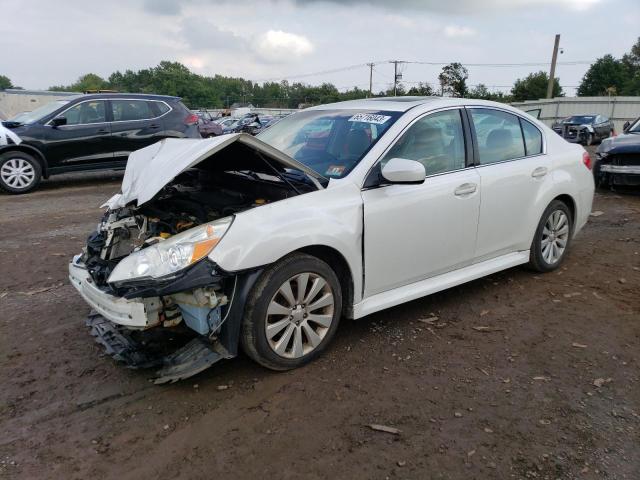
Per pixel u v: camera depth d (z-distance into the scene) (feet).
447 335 12.56
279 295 10.42
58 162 32.86
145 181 10.98
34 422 9.27
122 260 9.87
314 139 13.37
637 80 270.67
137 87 402.31
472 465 8.22
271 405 9.74
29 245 20.35
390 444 8.68
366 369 10.98
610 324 13.17
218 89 418.72
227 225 9.70
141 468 8.17
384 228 11.66
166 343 11.05
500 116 14.85
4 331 12.80
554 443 8.73
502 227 14.49
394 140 12.16
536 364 11.25
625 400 9.93
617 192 31.35
